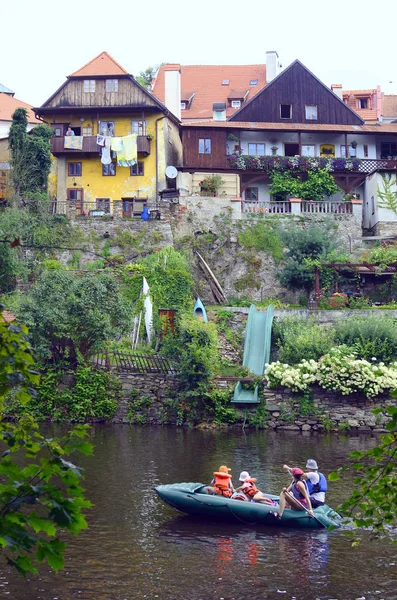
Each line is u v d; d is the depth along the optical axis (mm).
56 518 7320
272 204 55219
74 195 56750
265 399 36594
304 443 31562
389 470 9414
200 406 36844
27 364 7609
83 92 57250
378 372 35938
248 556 16891
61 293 36938
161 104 56750
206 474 24750
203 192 55094
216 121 59781
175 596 14500
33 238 49406
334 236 49781
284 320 41812
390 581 15391
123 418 36969
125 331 38562
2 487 7387
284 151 60094
